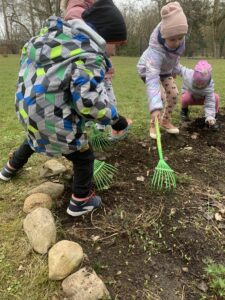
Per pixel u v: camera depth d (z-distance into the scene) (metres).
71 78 0.87
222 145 1.58
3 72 5.55
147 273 0.90
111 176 1.25
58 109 0.91
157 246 0.97
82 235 1.00
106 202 1.13
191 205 1.14
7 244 0.97
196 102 1.81
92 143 1.49
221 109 2.13
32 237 0.95
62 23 0.92
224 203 1.16
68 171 1.31
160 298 0.84
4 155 1.49
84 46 0.88
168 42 1.41
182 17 1.37
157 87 1.42
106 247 0.96
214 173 1.34
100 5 0.96
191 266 0.92
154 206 1.12
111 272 0.89
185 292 0.85
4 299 0.82
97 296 0.80
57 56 0.88
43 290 0.84
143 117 2.00
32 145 1.01
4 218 1.07
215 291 0.85
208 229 1.04
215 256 0.96
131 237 1.00
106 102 0.92
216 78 3.80
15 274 0.88
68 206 1.09
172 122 1.86
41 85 0.90
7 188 1.22
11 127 1.92
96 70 0.88
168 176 1.22
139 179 1.26
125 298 0.83
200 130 1.75
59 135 0.93
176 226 1.04
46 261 0.91
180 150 1.50
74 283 0.82
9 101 2.83
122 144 1.54
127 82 3.94
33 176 1.29
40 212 1.00
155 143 1.56
